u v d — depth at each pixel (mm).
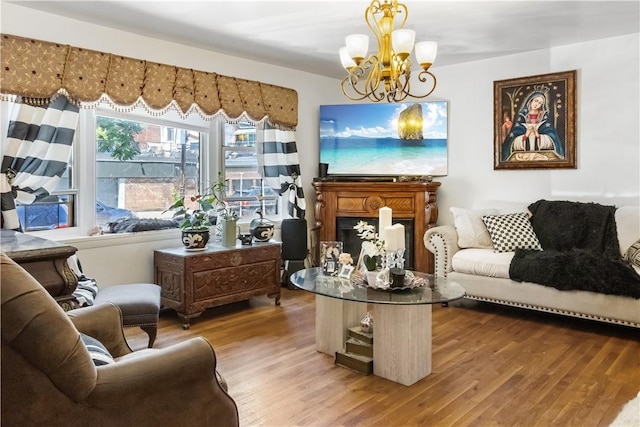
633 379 2693
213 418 1636
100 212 3924
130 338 3404
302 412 2309
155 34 3893
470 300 4562
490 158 4949
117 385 1399
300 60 4785
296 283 2951
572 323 3805
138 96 3775
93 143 3820
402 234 2900
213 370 1630
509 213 4535
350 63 2893
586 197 4418
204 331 3576
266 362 2949
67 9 3326
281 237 5031
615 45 4188
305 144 5387
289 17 3537
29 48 3229
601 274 3463
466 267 4148
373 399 2453
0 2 3156
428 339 2752
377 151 5336
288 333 3518
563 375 2756
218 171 4723
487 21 3697
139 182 4172
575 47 4387
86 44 3584
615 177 4258
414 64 5059
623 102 4184
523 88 4684
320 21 3625
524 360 2990
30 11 3291
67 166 3641
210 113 4270
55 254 2162
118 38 3764
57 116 3414
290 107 5000
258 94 4680
